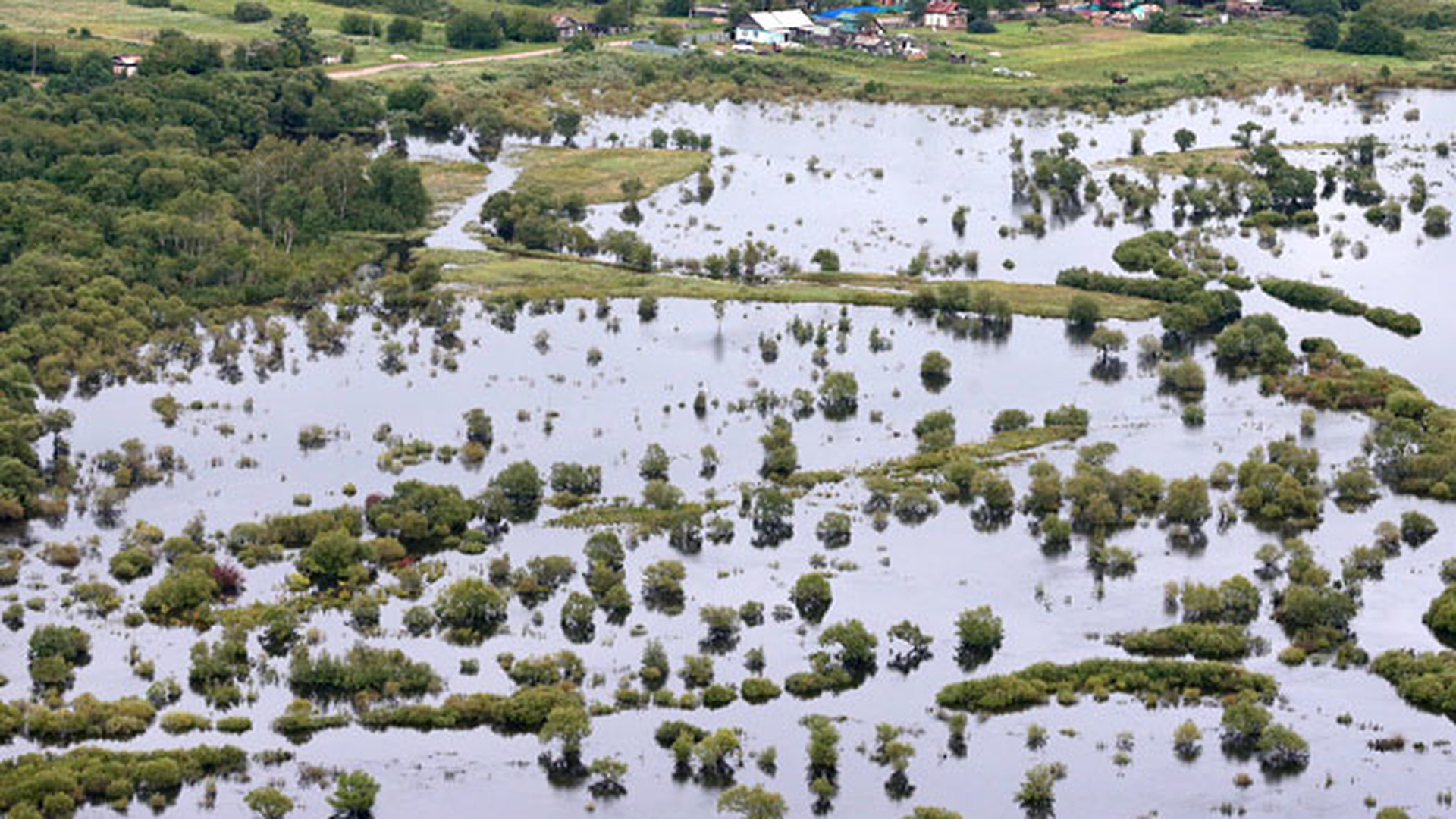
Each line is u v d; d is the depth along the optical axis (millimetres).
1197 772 184000
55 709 190125
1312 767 184625
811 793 180125
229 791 178500
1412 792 180125
